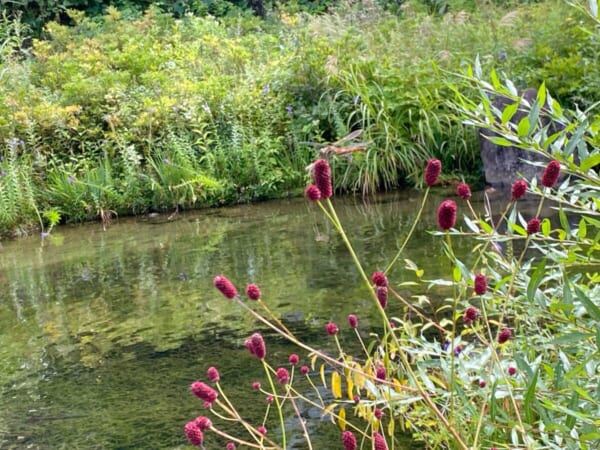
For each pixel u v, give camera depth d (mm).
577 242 1955
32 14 13438
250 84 9258
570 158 1782
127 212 8031
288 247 5641
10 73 9523
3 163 7949
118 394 3201
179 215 7684
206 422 1777
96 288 4973
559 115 1959
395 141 8250
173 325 4043
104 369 3506
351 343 3438
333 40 9281
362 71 8898
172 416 2938
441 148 8203
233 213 7504
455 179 8000
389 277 4453
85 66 9586
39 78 9891
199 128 8656
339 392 2111
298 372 3207
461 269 1861
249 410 2908
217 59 10312
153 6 12664
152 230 6953
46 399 3223
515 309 2391
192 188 7883
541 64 8227
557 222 5398
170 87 9117
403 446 2520
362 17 10641
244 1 14367
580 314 1929
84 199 7922
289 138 8555
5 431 2939
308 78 8938
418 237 5523
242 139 8414
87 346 3850
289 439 2646
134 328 4062
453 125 8312
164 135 8539
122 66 10008
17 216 7555
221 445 2666
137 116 8617
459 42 8992
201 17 13617
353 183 8062
